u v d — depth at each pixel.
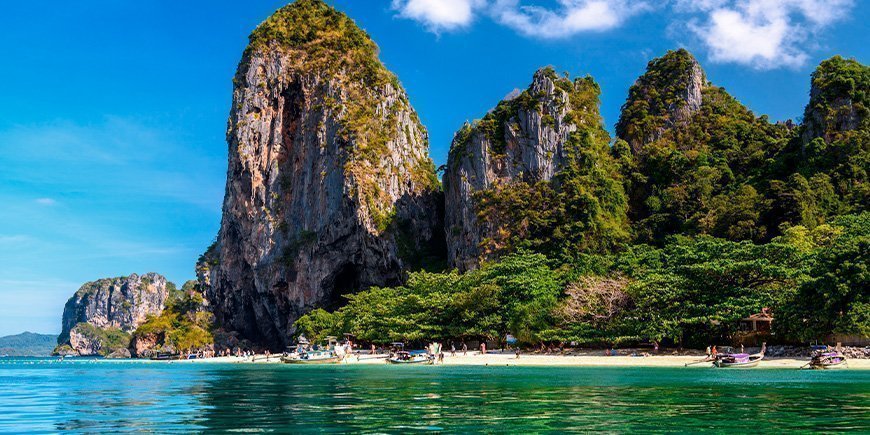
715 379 45.62
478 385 42.53
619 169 145.62
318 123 179.25
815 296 63.75
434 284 116.38
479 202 144.88
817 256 73.94
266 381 50.59
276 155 188.00
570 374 53.91
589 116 152.25
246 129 189.62
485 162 150.00
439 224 174.75
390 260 160.50
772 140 141.12
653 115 160.88
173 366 101.56
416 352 87.12
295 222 178.00
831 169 118.25
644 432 22.28
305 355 95.62
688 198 130.50
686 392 35.81
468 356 86.81
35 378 65.44
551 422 24.64
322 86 187.38
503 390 38.25
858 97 124.06
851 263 61.81
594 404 30.23
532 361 78.88
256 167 187.62
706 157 140.12
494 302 95.81
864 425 23.67
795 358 64.44
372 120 180.00
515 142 149.75
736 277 75.50
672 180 140.00
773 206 114.44
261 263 177.12
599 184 135.12
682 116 157.38
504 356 84.19
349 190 163.62
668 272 81.88
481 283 101.12
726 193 129.25
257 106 191.00
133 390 44.00
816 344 65.75
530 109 150.25
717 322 70.50
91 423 26.30
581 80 161.88
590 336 80.94
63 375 73.00
